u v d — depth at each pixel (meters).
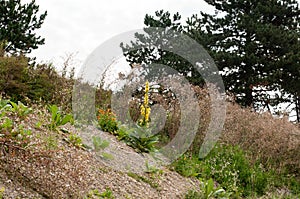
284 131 10.06
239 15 18.16
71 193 4.29
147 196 5.43
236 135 9.84
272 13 18.42
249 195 7.63
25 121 5.57
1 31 14.66
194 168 7.70
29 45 15.14
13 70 7.92
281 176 8.98
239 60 16.86
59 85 8.18
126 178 5.66
